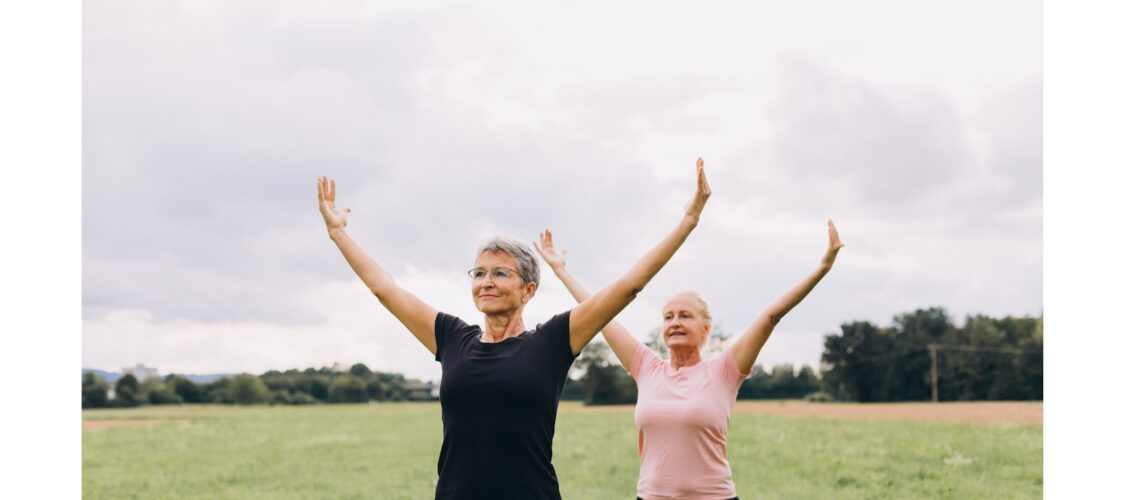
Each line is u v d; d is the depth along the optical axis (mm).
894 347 59969
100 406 48625
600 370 45000
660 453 4719
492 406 3232
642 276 3252
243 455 15633
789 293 4555
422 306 3664
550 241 5180
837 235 4426
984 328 58281
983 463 11750
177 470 13477
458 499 3209
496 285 3414
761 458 13289
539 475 3246
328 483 11844
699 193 3234
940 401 57188
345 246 3805
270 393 50594
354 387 51000
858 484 10828
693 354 4973
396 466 13555
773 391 61281
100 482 12172
